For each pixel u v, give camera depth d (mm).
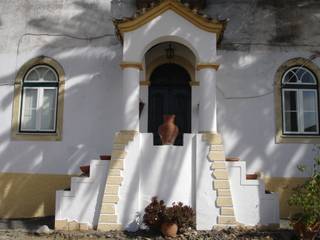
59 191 6746
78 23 8531
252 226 6570
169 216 6219
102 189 6746
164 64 8492
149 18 7109
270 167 8055
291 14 8477
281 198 7949
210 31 7090
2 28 8562
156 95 8492
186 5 7074
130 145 6797
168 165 6773
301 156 8070
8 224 7324
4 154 8195
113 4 8562
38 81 8430
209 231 6449
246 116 8195
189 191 6695
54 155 8164
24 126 8312
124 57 7051
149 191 6715
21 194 8094
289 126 8227
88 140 8188
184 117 8414
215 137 6785
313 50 8375
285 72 8344
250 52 8367
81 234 6383
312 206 5934
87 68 8383
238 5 8531
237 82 8289
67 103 8297
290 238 6145
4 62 8461
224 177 6633
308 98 8297
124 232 6469
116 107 8250
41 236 6387
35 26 8547
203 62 7008
